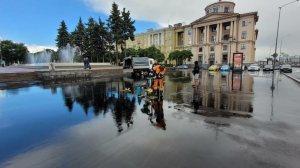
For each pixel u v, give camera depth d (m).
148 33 69.69
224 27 51.00
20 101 7.04
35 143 3.31
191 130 3.77
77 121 4.54
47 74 15.38
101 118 4.76
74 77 17.16
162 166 2.47
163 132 3.68
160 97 7.40
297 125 3.98
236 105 6.01
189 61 57.31
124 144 3.17
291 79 15.34
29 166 2.58
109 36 36.34
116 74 23.08
